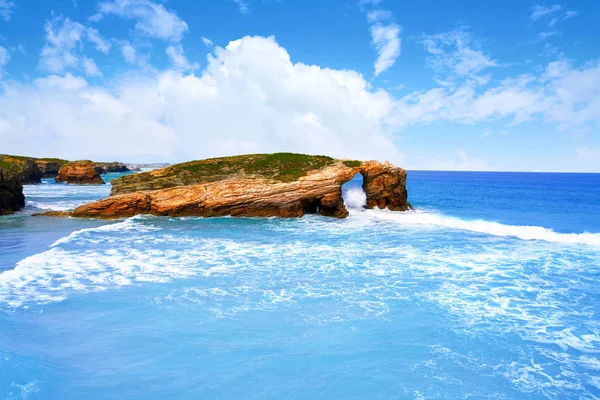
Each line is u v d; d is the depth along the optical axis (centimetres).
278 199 3966
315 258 2286
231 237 2925
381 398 941
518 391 989
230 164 4784
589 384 1023
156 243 2645
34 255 2184
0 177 3906
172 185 4234
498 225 3406
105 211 3791
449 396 960
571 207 5450
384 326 1345
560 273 2023
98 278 1797
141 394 931
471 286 1798
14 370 995
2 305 1432
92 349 1138
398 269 2066
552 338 1285
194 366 1062
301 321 1370
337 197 4038
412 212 4475
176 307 1470
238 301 1549
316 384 993
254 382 994
